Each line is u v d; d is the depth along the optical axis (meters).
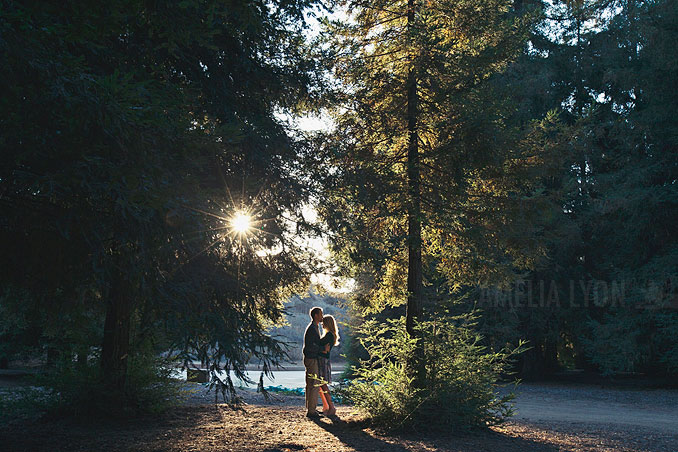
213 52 7.66
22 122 3.88
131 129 4.16
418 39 8.52
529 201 9.38
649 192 19.88
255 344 6.64
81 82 3.81
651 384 21.03
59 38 3.84
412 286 9.15
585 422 10.19
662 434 8.71
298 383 23.38
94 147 4.14
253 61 8.16
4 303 7.80
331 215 8.05
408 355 8.34
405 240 8.93
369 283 11.54
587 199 22.31
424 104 9.14
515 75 21.06
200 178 6.92
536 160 9.27
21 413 9.06
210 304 6.53
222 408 10.19
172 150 4.90
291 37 8.51
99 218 4.64
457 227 9.46
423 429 7.82
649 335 20.50
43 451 6.30
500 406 8.45
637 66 22.16
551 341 23.38
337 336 9.52
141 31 6.24
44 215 4.82
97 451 6.31
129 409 8.91
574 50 24.06
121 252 4.90
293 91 8.59
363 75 9.20
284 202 7.80
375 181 8.57
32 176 4.08
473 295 20.95
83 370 9.14
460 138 8.25
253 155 7.51
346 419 8.75
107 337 9.13
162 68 5.69
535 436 7.91
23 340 19.41
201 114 7.42
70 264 5.39
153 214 4.72
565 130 9.48
